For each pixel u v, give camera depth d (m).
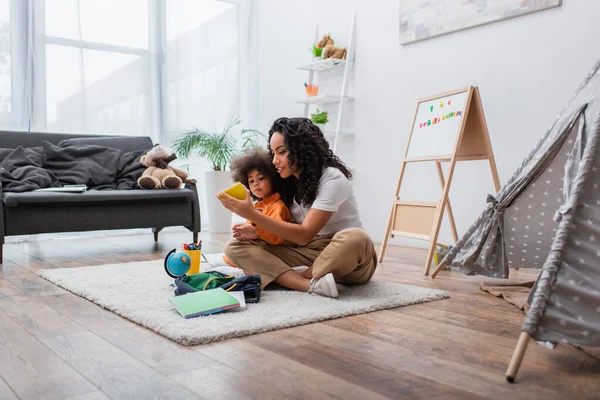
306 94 4.61
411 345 1.41
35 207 3.04
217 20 4.96
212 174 4.59
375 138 3.95
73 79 4.27
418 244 3.61
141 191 3.38
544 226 2.18
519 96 3.03
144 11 4.60
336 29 4.30
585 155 1.34
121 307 1.78
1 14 3.98
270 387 1.12
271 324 1.56
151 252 3.39
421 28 3.54
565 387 1.12
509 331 1.56
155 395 1.08
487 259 2.30
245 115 5.17
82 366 1.25
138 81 4.59
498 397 1.07
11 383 1.14
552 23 2.87
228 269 2.30
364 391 1.10
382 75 3.88
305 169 1.97
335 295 1.91
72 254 3.31
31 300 1.97
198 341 1.41
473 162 3.26
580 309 1.19
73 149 3.63
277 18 4.93
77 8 4.27
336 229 2.11
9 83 4.02
